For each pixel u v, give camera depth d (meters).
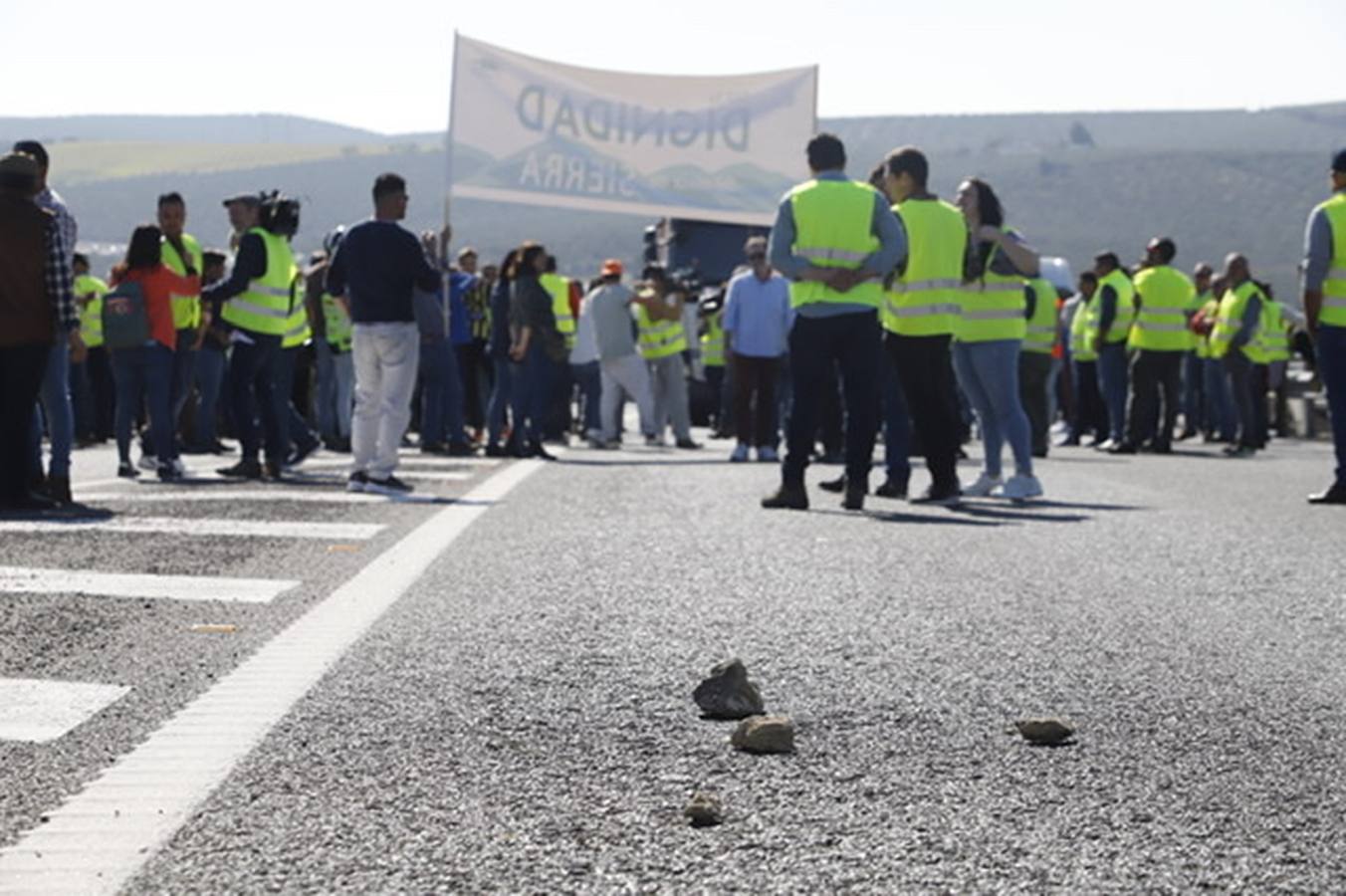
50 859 3.74
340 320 21.00
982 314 13.64
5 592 7.69
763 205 23.36
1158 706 5.58
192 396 20.64
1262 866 3.82
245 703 5.36
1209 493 14.82
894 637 6.80
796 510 12.49
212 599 7.56
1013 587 8.30
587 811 4.18
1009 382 13.70
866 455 12.70
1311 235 13.64
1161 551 9.97
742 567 8.88
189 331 16.09
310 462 18.77
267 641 6.51
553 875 3.67
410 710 5.31
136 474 15.89
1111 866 3.79
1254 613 7.61
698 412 33.16
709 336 28.36
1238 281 23.70
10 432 11.66
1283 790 4.50
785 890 3.59
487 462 18.70
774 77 23.34
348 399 21.17
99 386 23.14
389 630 6.79
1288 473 18.25
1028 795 4.39
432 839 3.93
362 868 3.71
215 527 10.70
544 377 19.72
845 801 4.31
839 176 12.70
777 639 6.72
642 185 23.23
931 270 12.94
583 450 22.98
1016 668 6.20
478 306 23.61
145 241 15.42
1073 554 9.77
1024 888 3.63
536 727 5.11
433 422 20.42
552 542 10.00
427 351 20.06
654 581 8.29
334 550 9.53
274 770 4.55
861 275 12.55
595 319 24.14
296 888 3.57
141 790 4.32
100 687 5.59
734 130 23.34
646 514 11.88
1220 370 26.42
